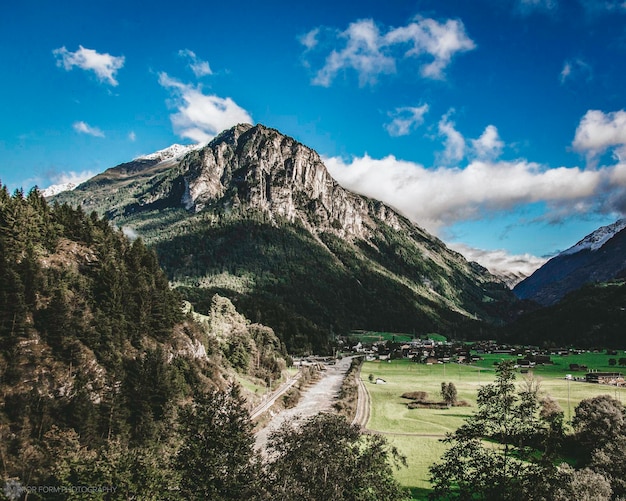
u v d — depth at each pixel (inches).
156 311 4239.7
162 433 2834.6
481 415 1419.8
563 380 6909.5
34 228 3809.1
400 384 6791.3
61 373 2871.6
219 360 5177.2
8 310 2849.4
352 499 1499.8
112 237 4852.4
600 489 1754.4
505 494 1288.1
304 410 4953.3
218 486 1437.0
